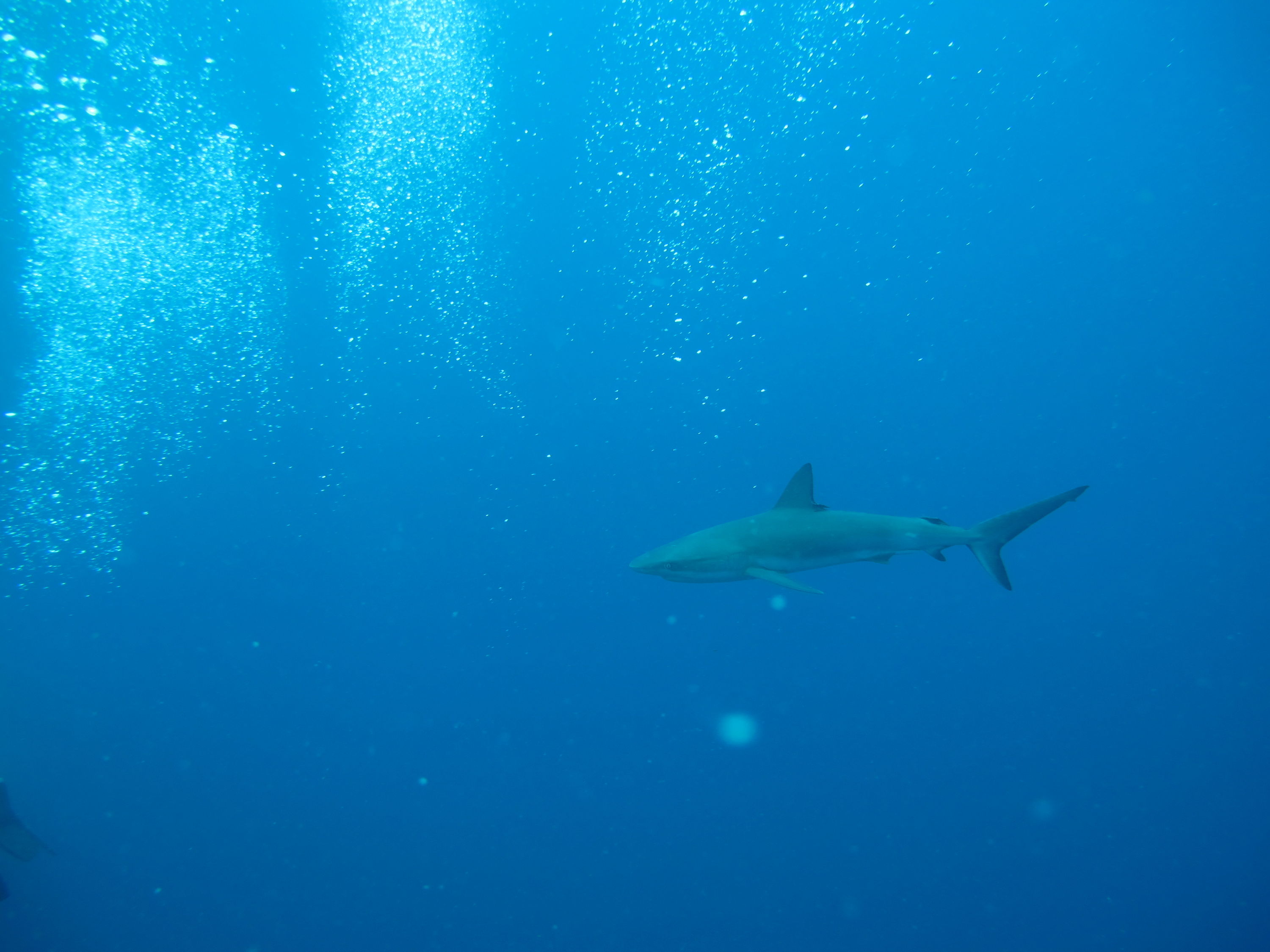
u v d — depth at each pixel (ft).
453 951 35.96
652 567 18.02
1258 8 60.85
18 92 41.09
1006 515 19.35
